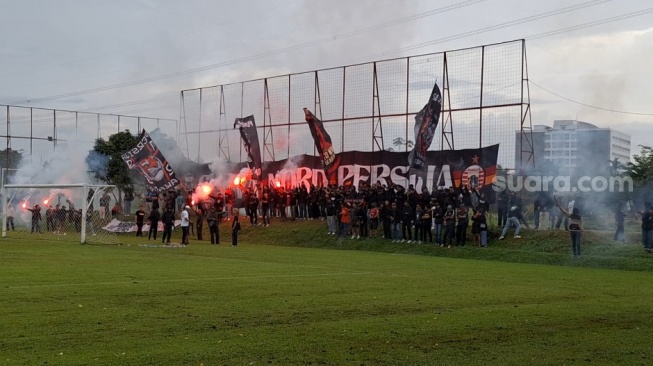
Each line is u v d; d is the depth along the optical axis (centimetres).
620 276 2577
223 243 4478
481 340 1270
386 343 1223
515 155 3984
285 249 3888
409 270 2609
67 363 1027
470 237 3862
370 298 1752
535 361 1123
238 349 1148
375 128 4838
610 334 1352
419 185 4375
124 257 2964
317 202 4788
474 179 4097
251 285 1972
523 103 3994
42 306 1517
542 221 3994
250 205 5022
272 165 5372
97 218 4425
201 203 4716
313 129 4753
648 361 1136
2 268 2367
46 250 3322
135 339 1203
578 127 6488
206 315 1448
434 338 1274
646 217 3173
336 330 1320
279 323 1378
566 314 1573
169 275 2205
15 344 1143
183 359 1072
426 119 4056
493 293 1922
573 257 3200
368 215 4219
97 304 1561
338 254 3516
